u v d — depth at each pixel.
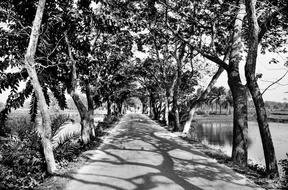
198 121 73.12
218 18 14.98
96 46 16.11
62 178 8.12
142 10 14.83
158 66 35.66
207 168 9.82
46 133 8.57
